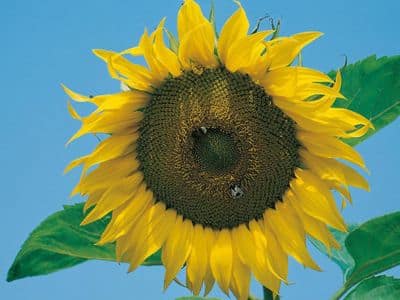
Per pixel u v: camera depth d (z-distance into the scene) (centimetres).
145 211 130
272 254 128
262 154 127
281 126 126
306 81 119
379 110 130
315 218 127
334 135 121
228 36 120
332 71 129
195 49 122
